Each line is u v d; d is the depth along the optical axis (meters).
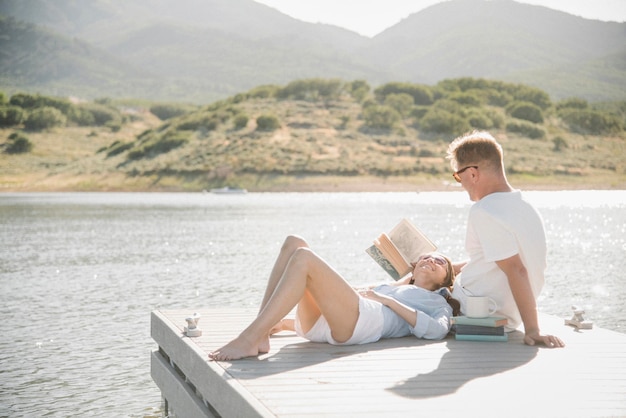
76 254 16.67
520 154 102.38
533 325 4.61
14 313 9.19
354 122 115.81
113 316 8.96
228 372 3.83
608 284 11.44
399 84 142.25
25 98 179.25
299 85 132.88
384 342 4.67
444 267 5.18
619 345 4.58
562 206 42.44
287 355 4.26
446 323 4.82
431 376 3.77
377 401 3.29
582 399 3.34
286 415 3.07
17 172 112.56
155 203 52.78
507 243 4.68
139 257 15.92
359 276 12.31
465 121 112.88
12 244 19.42
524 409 3.18
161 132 121.56
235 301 9.98
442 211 36.22
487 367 3.97
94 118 186.62
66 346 7.36
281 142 102.81
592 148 112.00
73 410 5.41
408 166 93.75
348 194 77.69
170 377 4.88
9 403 5.56
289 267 4.32
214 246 18.41
